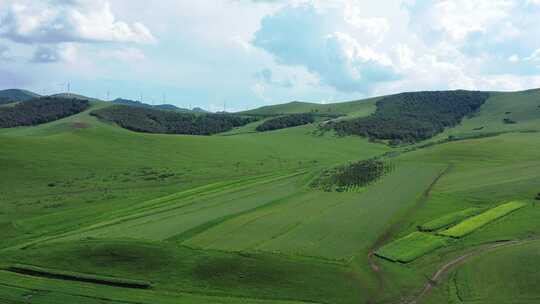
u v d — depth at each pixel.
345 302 61.03
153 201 115.62
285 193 121.38
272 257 71.69
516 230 85.31
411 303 60.22
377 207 103.44
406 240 81.56
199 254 73.25
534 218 91.88
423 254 75.31
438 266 70.94
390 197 113.06
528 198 107.06
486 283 64.06
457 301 59.81
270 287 64.50
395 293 62.88
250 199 114.25
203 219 93.69
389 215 96.62
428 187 122.81
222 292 63.53
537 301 58.66
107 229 89.06
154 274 68.25
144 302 59.44
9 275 67.88
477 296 60.62
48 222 97.38
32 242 83.44
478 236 83.19
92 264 71.00
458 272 68.06
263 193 122.06
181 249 75.31
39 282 65.38
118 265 70.62
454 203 106.50
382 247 78.12
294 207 104.50
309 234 84.31
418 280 66.56
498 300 59.34
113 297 60.88
